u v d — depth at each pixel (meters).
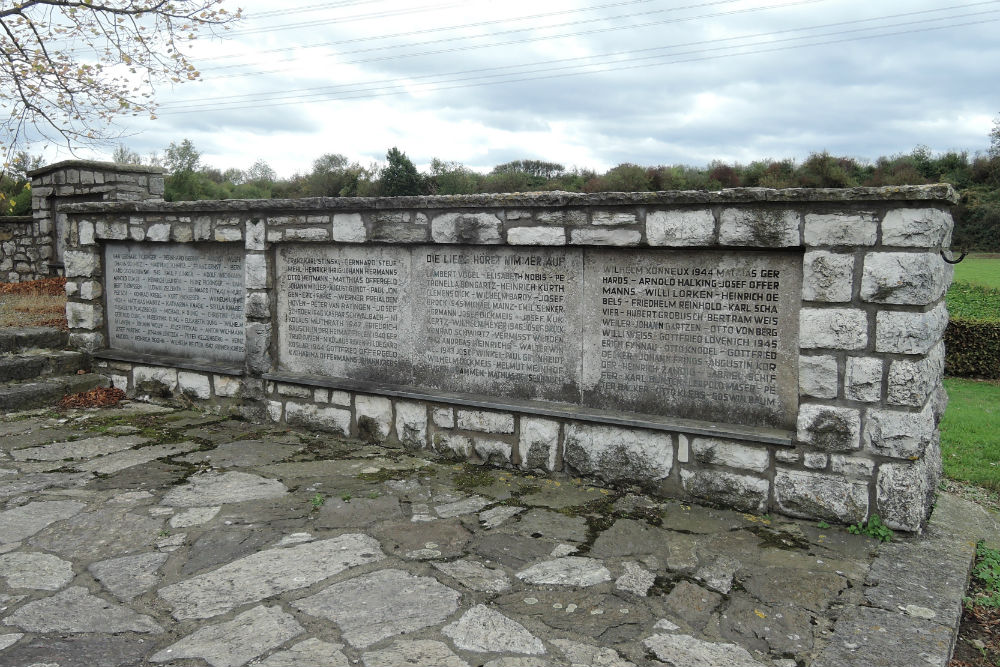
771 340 4.04
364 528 3.80
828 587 3.17
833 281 3.74
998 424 6.91
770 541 3.68
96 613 2.91
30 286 11.42
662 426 4.24
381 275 5.30
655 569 3.34
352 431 5.53
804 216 3.78
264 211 5.71
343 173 37.72
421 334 5.18
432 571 3.30
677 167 33.88
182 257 6.44
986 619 3.16
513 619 2.88
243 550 3.52
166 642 2.70
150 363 6.55
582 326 4.57
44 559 3.42
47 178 12.76
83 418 6.05
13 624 2.82
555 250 4.58
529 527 3.84
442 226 4.88
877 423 3.72
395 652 2.62
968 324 9.98
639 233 4.23
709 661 2.60
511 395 4.86
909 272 3.56
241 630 2.78
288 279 5.77
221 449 5.22
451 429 5.05
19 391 6.27
